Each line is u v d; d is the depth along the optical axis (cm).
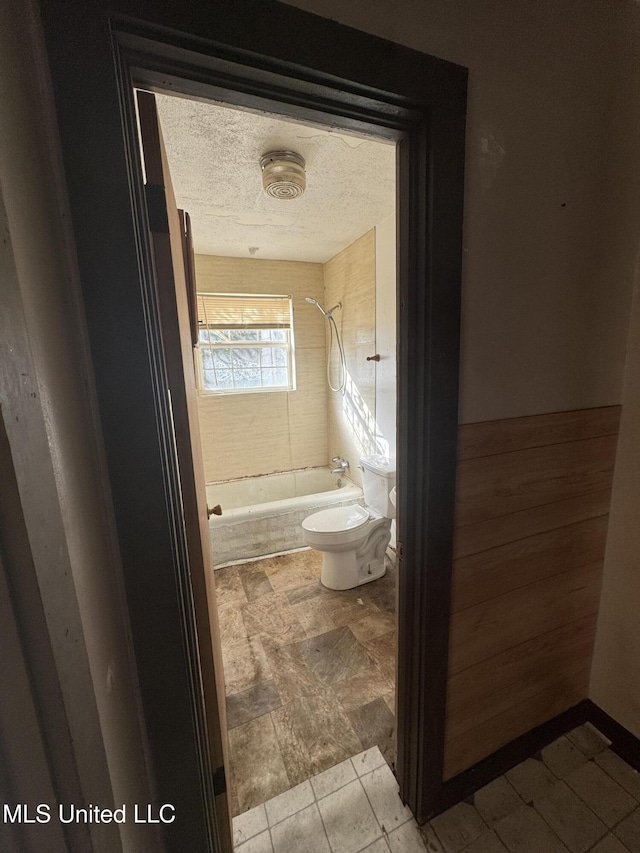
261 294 325
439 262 80
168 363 76
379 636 187
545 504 112
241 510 265
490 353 93
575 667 133
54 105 48
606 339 111
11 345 31
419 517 94
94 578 50
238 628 194
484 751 120
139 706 67
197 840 75
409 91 70
